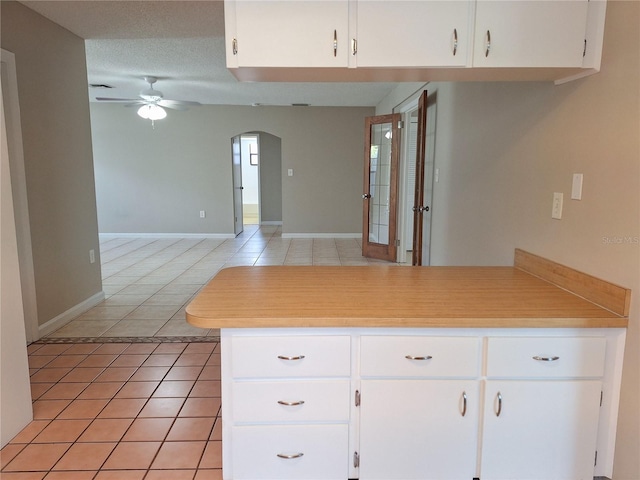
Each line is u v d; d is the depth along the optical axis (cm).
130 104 582
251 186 1400
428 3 163
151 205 797
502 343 153
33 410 228
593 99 166
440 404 157
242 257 633
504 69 168
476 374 155
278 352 153
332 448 160
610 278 158
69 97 368
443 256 365
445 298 171
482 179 273
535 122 207
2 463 188
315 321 148
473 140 289
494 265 254
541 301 168
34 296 319
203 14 322
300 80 187
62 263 359
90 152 407
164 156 782
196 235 805
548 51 164
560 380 156
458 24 163
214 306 160
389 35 164
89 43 407
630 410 151
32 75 318
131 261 604
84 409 230
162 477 180
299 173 788
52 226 345
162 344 316
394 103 596
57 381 261
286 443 160
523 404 157
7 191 200
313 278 201
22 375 212
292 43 163
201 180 789
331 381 156
